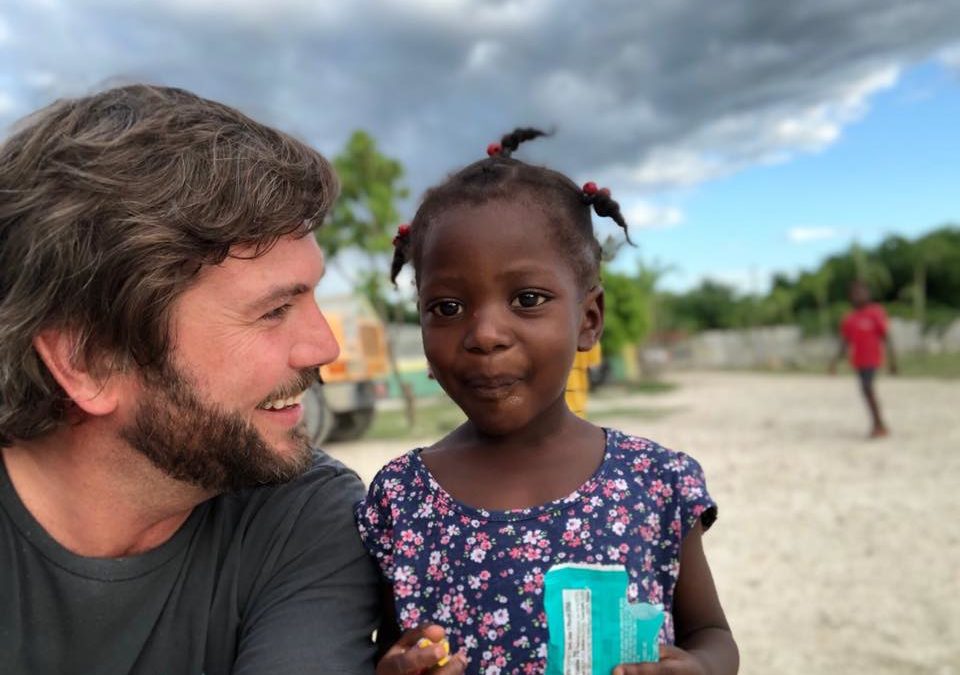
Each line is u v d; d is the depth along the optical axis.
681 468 0.50
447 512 0.49
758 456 2.87
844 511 2.00
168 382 0.42
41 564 0.45
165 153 0.42
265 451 0.45
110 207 0.40
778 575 1.55
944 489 2.17
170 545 0.47
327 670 0.45
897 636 1.24
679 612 0.51
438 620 0.47
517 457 0.49
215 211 0.41
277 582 0.49
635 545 0.47
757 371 11.09
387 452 3.24
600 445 0.51
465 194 0.48
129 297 0.41
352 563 0.50
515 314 0.46
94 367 0.42
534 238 0.47
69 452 0.44
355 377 3.48
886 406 4.47
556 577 0.45
